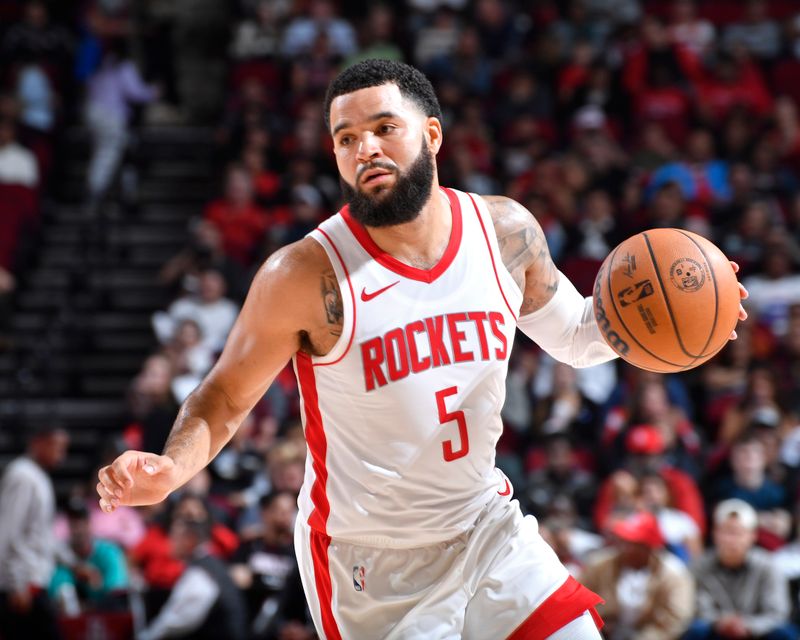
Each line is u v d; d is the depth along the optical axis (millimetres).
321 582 10562
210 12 46625
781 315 32125
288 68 42125
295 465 24109
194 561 21750
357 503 10141
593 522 25062
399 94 9883
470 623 10289
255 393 10211
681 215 34281
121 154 39875
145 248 39062
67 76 42562
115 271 38094
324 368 10016
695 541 24141
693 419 30141
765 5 45938
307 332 9992
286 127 39312
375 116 9766
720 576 22062
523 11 45062
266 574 22703
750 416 27859
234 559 23391
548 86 40656
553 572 10383
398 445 9945
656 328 10211
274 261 10023
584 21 43406
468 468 10164
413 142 9836
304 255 9953
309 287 9867
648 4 45156
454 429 9984
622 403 28500
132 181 40688
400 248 10016
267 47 43406
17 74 40719
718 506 24422
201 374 30297
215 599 21281
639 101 40031
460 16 44188
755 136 37969
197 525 22609
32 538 24562
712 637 21453
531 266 10672
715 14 46375
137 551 24578
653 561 21734
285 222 35312
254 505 25922
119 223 39594
